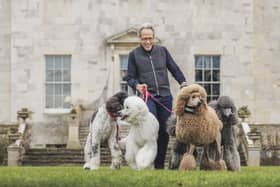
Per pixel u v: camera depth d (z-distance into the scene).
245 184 11.67
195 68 38.09
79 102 37.84
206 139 15.04
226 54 38.16
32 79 38.00
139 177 12.26
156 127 15.88
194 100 14.90
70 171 14.73
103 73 38.00
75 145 34.69
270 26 39.03
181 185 11.68
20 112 33.56
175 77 17.33
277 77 38.94
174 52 38.03
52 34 38.09
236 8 38.19
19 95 37.94
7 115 38.25
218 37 38.19
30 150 32.22
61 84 38.06
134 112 15.55
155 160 16.70
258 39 38.94
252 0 38.25
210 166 15.24
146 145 15.76
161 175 12.67
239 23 38.22
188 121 14.98
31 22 38.06
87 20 38.09
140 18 38.09
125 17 38.09
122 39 37.84
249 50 38.19
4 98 38.31
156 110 16.77
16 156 30.86
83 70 38.00
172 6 38.12
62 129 37.69
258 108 38.78
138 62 17.06
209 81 38.12
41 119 37.75
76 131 34.78
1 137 32.94
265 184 11.65
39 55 38.03
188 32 38.09
